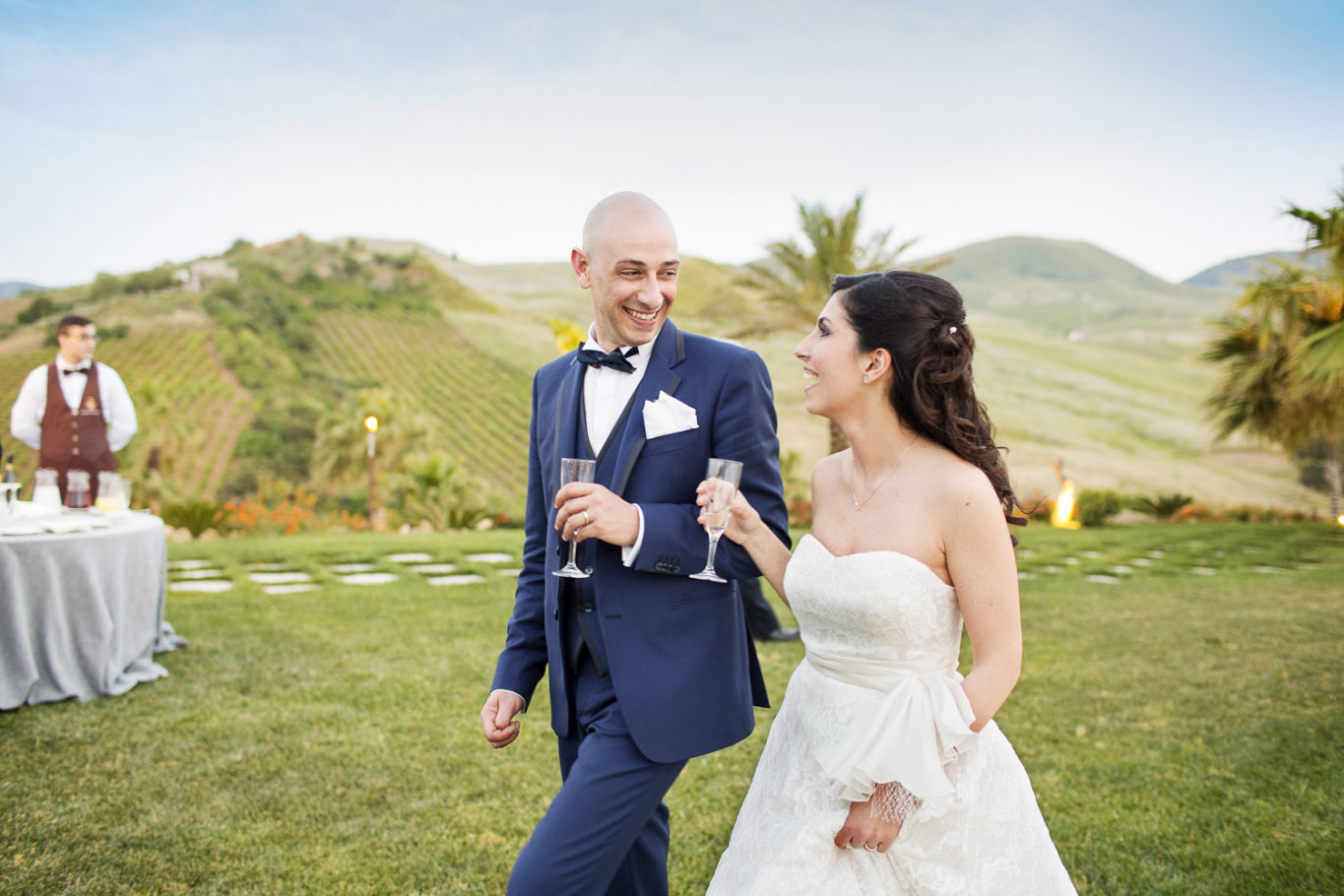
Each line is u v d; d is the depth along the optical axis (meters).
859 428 1.72
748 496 1.89
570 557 1.80
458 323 83.94
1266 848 2.99
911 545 1.62
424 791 3.37
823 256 16.75
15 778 3.40
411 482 17.84
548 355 76.25
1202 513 22.25
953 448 1.67
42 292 76.25
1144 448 46.97
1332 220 9.68
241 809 3.17
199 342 68.12
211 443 51.59
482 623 6.21
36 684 4.29
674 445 1.88
